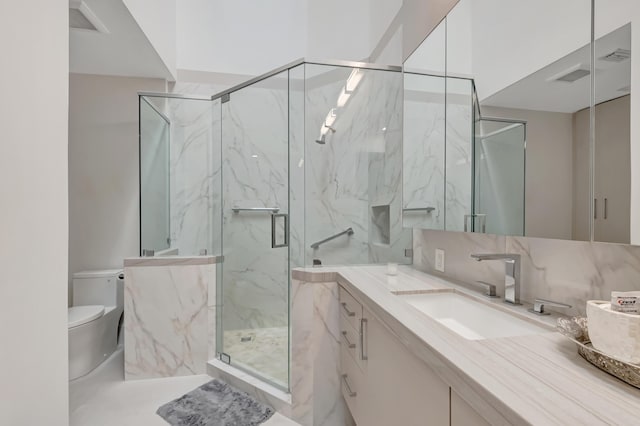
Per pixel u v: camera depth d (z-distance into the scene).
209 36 3.21
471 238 1.49
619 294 0.68
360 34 3.21
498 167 1.20
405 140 2.01
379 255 2.27
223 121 2.75
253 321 2.57
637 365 0.59
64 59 1.33
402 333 0.94
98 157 2.94
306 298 1.81
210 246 2.87
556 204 0.95
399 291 1.37
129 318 2.25
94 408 1.91
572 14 0.90
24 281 1.13
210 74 3.20
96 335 2.43
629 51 0.75
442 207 1.62
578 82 0.88
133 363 2.25
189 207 2.85
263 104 2.55
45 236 1.23
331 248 2.26
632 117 0.75
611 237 0.80
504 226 1.17
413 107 1.93
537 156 1.02
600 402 0.54
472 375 0.63
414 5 2.12
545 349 0.76
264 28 3.33
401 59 2.36
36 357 1.18
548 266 1.09
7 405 1.05
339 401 1.80
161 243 2.72
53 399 1.26
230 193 2.70
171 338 2.30
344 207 2.28
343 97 2.28
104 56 2.62
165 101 2.79
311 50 3.38
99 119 2.94
